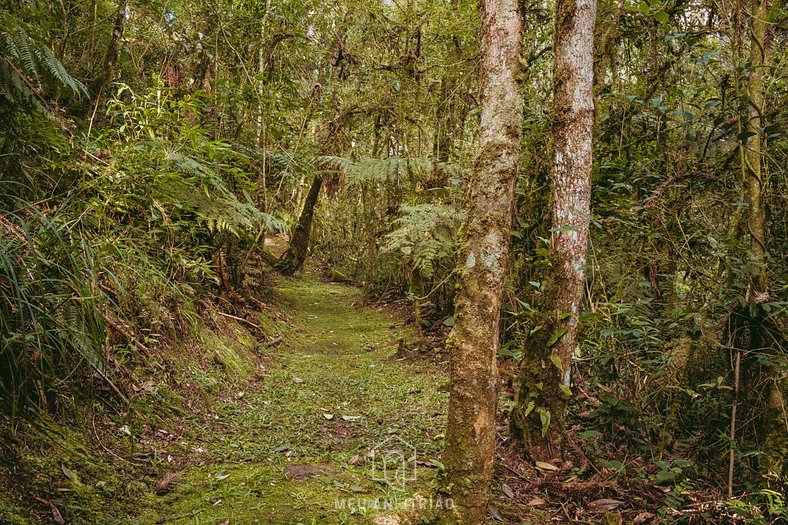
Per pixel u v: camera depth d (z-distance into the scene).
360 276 11.33
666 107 3.39
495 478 2.72
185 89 5.77
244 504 2.23
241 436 3.14
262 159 6.61
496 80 2.02
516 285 4.21
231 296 5.94
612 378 3.36
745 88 2.91
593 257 3.47
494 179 2.00
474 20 6.48
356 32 8.09
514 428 3.01
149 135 3.66
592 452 2.92
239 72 6.84
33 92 2.64
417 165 6.69
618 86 4.26
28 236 2.29
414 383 4.59
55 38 4.47
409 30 7.36
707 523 2.29
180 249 4.57
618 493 2.59
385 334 6.66
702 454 2.80
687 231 3.38
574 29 2.76
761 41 2.77
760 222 2.71
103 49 5.06
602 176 3.75
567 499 2.58
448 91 7.33
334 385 4.45
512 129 2.01
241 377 4.37
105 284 3.32
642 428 3.06
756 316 2.63
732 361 2.73
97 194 3.37
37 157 3.05
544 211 3.97
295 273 10.34
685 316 2.88
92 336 2.43
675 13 3.77
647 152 3.95
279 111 6.54
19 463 2.03
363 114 9.15
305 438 3.18
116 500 2.16
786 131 3.01
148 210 3.86
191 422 3.23
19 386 2.19
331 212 12.38
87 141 3.35
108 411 2.82
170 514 2.14
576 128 2.78
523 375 2.98
